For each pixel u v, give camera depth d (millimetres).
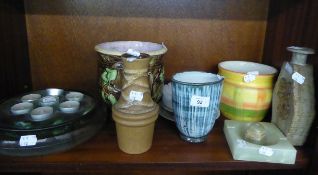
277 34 722
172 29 799
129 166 538
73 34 790
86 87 843
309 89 546
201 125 576
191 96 542
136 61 512
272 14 760
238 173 895
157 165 541
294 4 631
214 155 565
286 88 583
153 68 615
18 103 643
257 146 542
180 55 824
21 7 742
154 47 705
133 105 526
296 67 553
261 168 550
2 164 524
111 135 635
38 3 757
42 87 832
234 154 548
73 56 810
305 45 583
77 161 534
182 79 590
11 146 525
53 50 802
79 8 768
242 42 825
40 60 809
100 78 640
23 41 760
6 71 662
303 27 592
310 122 550
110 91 622
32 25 776
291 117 558
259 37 824
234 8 792
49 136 538
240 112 661
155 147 588
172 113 688
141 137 546
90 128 595
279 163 542
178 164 542
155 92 643
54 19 774
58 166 530
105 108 667
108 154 560
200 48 822
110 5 769
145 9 776
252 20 806
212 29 807
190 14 788
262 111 658
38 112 587
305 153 556
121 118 525
